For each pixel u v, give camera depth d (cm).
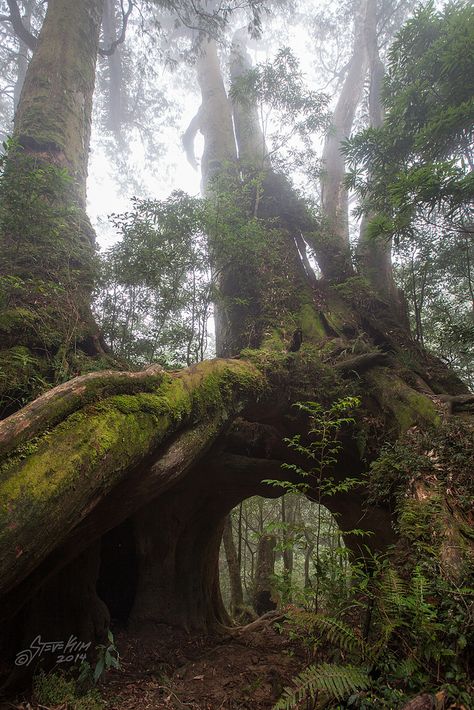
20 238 620
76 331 625
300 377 730
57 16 1021
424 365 929
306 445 788
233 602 1371
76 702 406
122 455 387
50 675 435
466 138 767
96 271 728
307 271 1200
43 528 307
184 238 786
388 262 1290
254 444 840
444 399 710
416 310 1112
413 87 808
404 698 283
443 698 272
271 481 433
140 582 747
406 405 716
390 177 869
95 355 639
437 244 1112
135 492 462
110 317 752
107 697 478
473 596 335
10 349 546
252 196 1247
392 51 918
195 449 523
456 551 406
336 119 1794
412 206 679
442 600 337
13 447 314
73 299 655
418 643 313
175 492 773
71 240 738
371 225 702
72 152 909
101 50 1345
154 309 771
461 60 736
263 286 1089
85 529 436
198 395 536
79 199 884
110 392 414
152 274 718
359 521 770
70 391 371
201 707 470
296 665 573
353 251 1235
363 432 740
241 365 658
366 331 1032
